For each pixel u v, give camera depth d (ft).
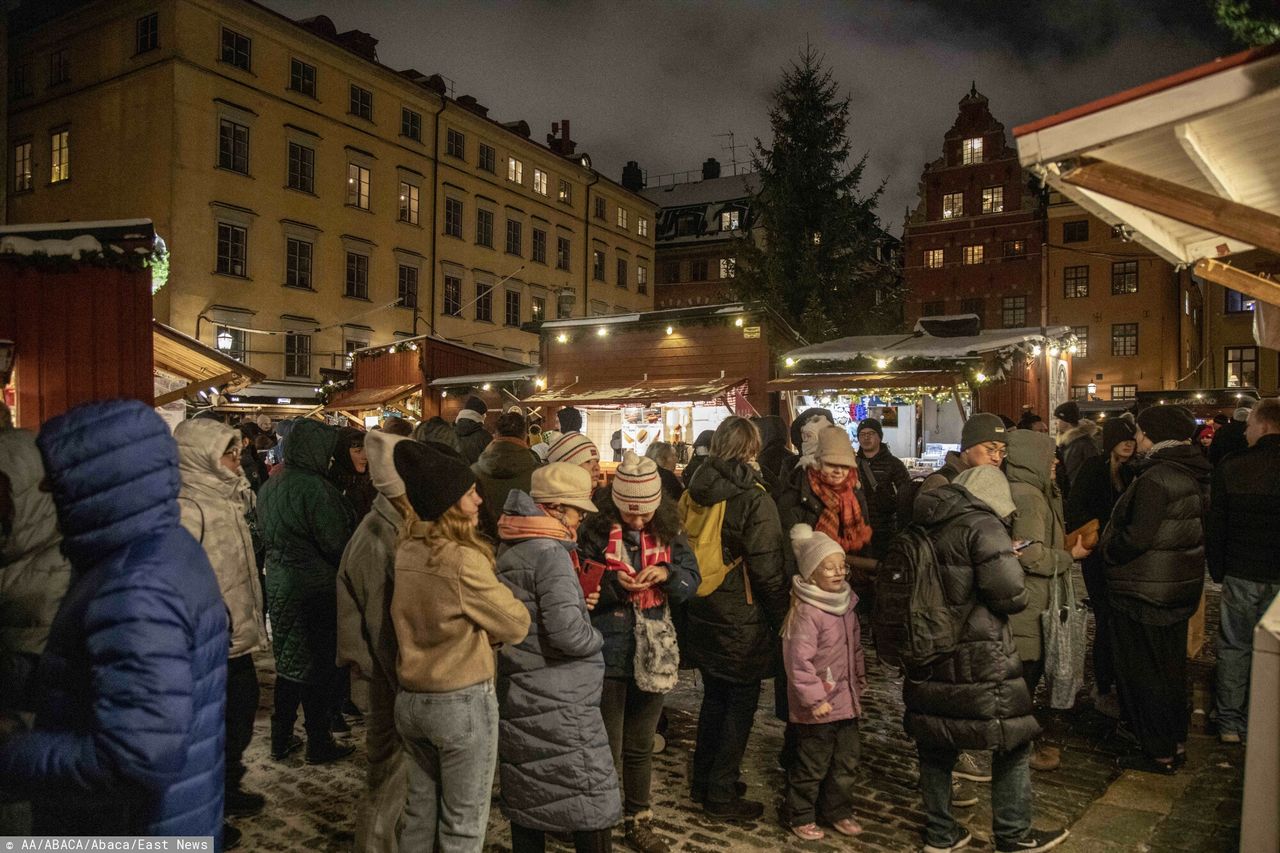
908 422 43.68
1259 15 13.74
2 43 63.36
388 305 102.32
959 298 123.54
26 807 6.02
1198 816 12.78
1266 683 7.41
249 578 13.23
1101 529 18.31
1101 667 18.04
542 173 131.23
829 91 89.40
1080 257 118.62
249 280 87.66
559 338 52.49
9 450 6.26
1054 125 9.36
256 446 33.96
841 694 12.64
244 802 13.23
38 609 6.18
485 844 12.48
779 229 88.02
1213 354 119.24
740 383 45.16
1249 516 15.53
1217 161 10.41
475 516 9.46
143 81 83.30
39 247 23.75
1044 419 42.68
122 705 5.60
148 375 25.26
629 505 11.68
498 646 10.07
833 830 12.89
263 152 89.51
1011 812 11.69
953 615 11.31
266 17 88.74
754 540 12.80
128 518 6.00
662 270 164.04
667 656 11.80
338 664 11.01
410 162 107.96
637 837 12.21
